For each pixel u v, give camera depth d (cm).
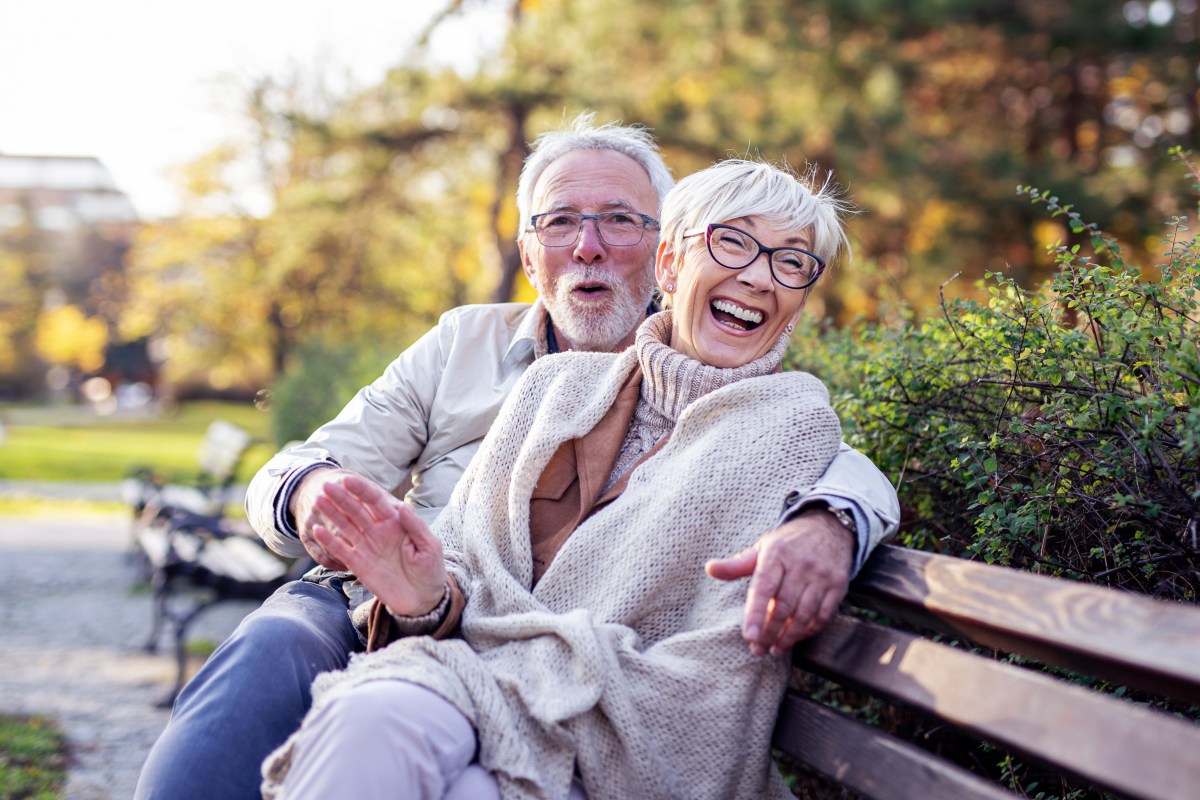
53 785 393
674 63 1302
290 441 1202
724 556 189
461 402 282
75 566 964
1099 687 201
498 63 1400
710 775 177
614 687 177
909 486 250
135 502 903
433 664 179
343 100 1488
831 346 307
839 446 197
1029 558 212
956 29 1309
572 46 1348
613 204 291
